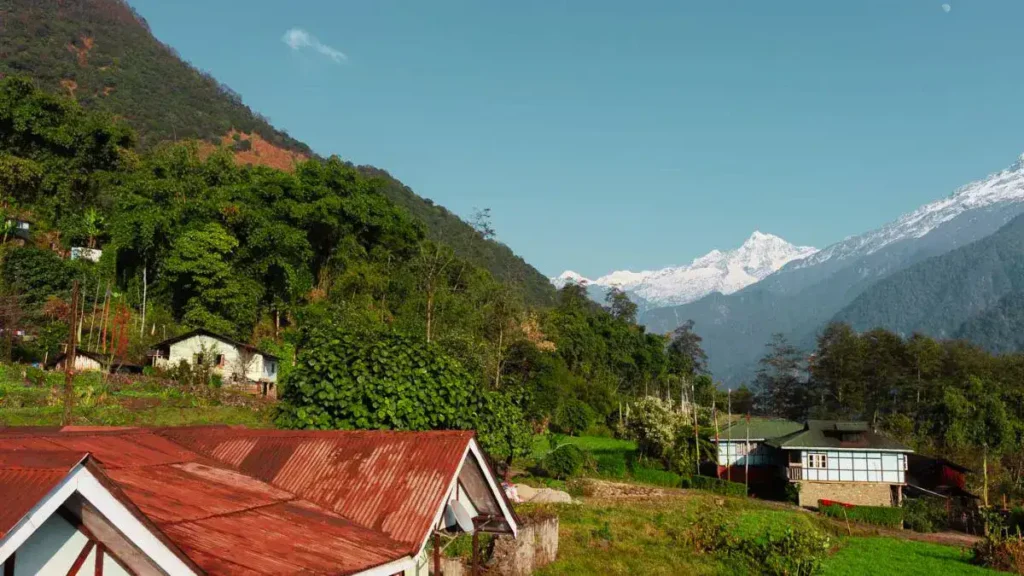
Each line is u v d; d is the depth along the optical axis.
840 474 61.44
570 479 54.12
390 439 15.66
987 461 71.88
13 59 162.50
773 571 30.58
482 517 16.36
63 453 10.22
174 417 42.28
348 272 77.50
